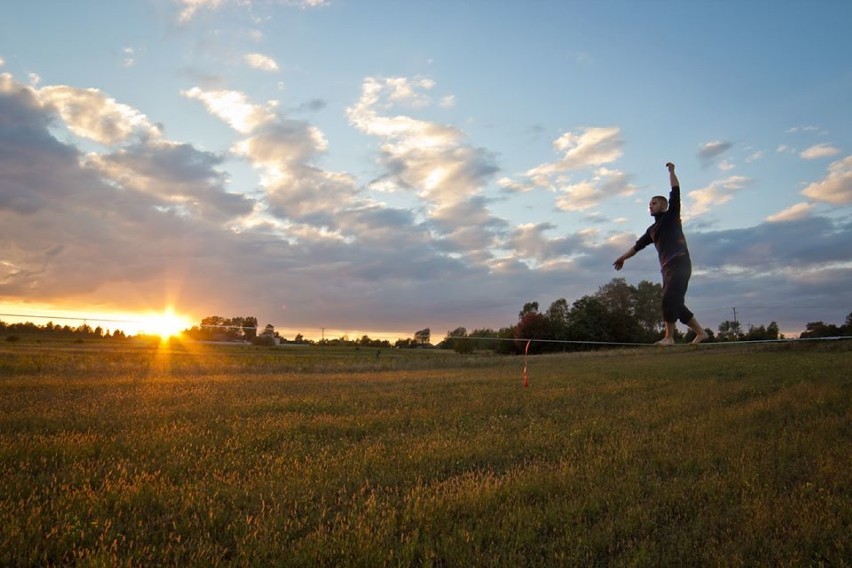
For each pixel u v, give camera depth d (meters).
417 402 15.55
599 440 10.33
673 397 16.36
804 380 20.16
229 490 6.59
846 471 7.45
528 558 4.93
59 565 4.66
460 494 6.48
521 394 17.62
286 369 30.17
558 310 81.06
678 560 4.88
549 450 9.30
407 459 8.41
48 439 9.14
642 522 5.72
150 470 7.54
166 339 60.16
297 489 6.74
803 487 6.77
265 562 4.71
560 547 5.14
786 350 46.81
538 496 6.72
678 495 6.60
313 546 4.97
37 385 18.05
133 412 12.43
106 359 31.69
